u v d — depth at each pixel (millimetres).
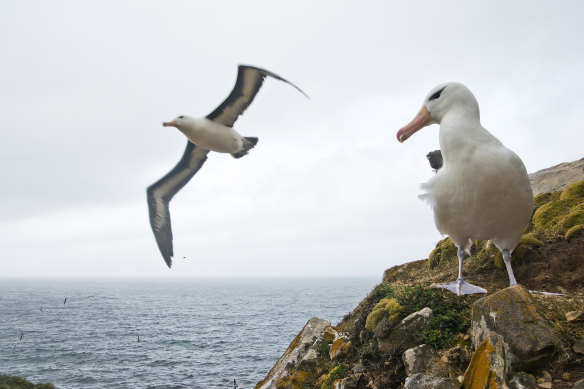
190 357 30016
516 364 4480
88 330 45125
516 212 5871
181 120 7270
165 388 21031
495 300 5035
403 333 6168
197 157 8594
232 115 7652
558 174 11469
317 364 8109
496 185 5656
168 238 8594
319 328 9312
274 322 55000
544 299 5875
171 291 175500
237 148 7656
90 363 27281
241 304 93375
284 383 8156
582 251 6895
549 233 7781
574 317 5227
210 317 62875
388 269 10430
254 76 7148
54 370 25031
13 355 29562
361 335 7059
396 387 5828
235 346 35219
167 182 8703
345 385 6219
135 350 32625
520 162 5746
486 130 5965
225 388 21094
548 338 4504
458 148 5891
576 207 8281
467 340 5637
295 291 165750
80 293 140750
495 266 7727
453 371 5172
